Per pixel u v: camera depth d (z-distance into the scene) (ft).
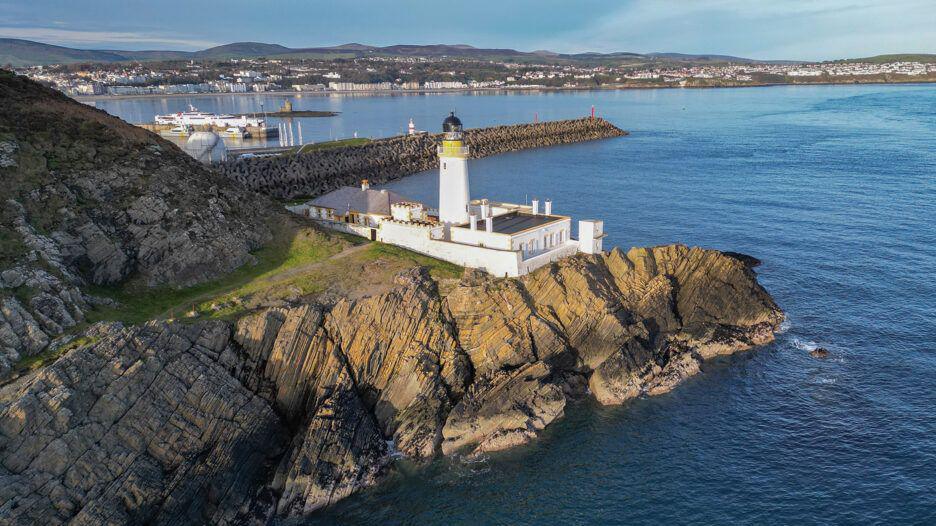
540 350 178.91
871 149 629.10
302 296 179.73
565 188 453.58
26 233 165.17
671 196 424.46
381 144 548.31
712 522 139.74
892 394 181.78
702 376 193.16
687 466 156.46
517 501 145.89
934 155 577.02
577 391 183.01
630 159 598.34
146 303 173.27
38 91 231.91
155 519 129.39
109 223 186.19
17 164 185.26
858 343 209.97
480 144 652.48
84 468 126.21
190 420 141.18
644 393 184.14
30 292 152.35
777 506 143.13
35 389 129.18
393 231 224.12
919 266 273.75
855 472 151.94
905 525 135.33
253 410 149.59
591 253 222.48
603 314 188.55
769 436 166.20
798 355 203.62
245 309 170.30
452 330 177.88
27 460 123.03
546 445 163.12
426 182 496.64
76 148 204.23
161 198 201.16
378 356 166.81
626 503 145.38
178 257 187.73
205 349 152.76
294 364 159.43
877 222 343.87
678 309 212.23
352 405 157.17
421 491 148.36
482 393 166.30
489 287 184.55
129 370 138.82
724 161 576.61
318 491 143.02
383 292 180.04
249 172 407.44
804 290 251.80
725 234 327.88
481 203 254.06
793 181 471.62
